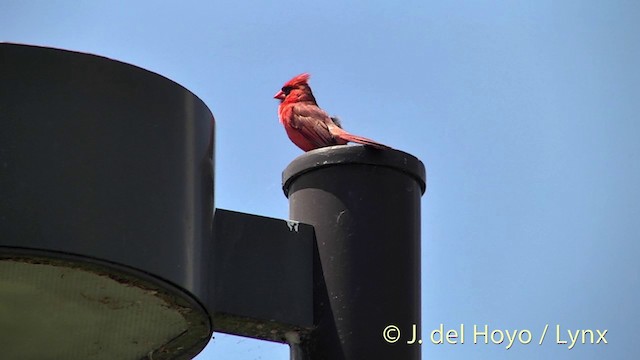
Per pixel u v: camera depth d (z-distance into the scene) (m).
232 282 8.03
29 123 7.23
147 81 7.61
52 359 8.28
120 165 7.35
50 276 7.35
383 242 8.45
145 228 7.33
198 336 7.99
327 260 8.35
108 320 7.85
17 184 7.09
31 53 7.36
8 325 7.92
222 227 8.14
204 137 7.89
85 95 7.38
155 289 7.43
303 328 8.18
